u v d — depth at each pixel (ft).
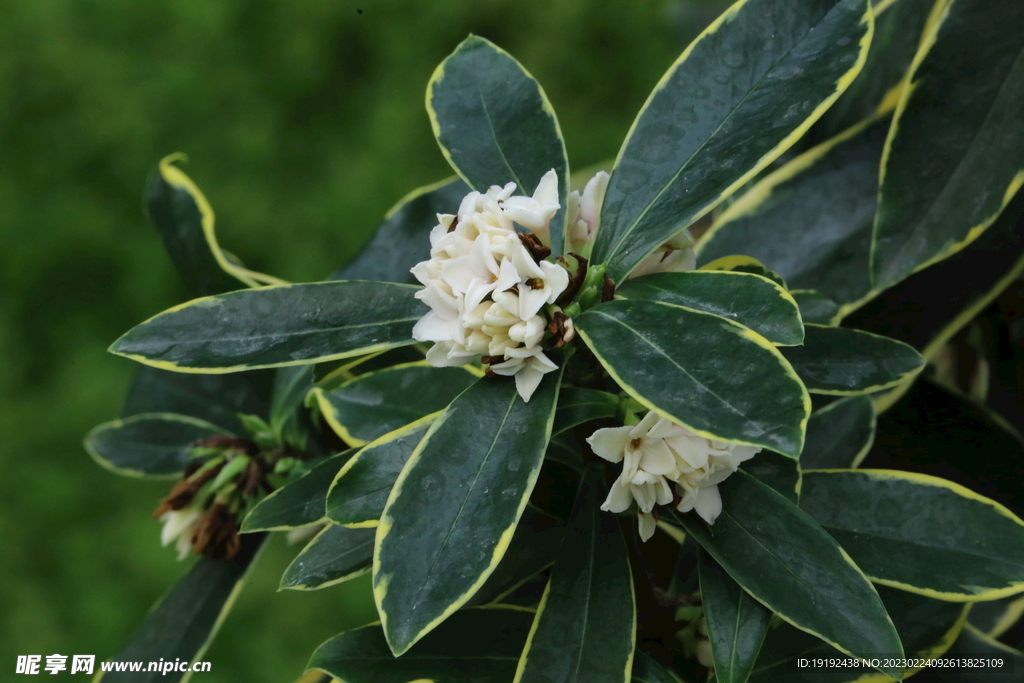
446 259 1.56
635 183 1.63
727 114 1.63
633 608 1.60
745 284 1.56
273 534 1.98
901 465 1.93
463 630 1.71
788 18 1.64
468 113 1.71
